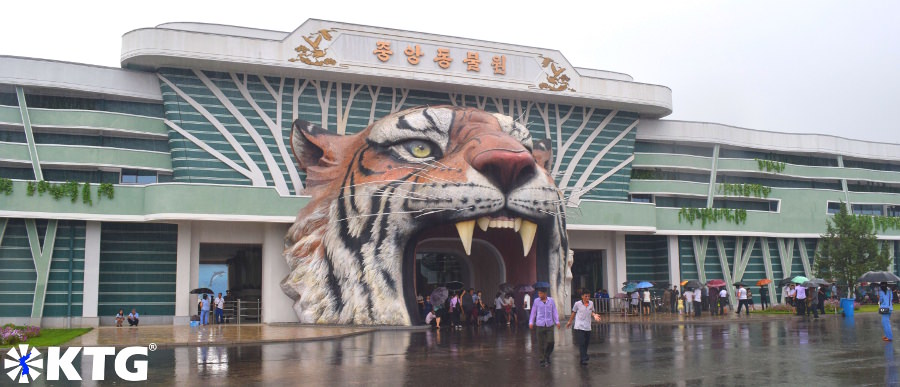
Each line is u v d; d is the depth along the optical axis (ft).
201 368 51.55
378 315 86.89
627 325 96.48
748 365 49.78
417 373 47.50
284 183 111.55
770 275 150.41
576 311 51.44
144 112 115.24
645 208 129.29
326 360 55.77
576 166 131.13
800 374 44.83
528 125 128.16
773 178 159.94
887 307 64.90
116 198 105.19
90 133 112.98
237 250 120.26
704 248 144.15
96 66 111.04
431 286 121.19
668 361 52.65
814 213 156.87
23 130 110.73
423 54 117.19
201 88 111.34
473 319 99.35
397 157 90.99
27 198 101.65
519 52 123.95
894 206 174.40
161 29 105.29
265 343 71.26
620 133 136.26
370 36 114.73
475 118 93.09
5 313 101.19
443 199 84.84
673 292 133.28
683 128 146.61
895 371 45.68
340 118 116.06
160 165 113.19
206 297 106.42
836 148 163.84
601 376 45.11
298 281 95.76
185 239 108.47
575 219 122.01
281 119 113.50
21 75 107.34
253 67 110.22
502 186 85.40
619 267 136.56
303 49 110.83
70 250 104.88
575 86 127.34
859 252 140.36
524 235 88.48
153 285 108.37
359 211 90.38
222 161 110.63
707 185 147.84
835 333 75.87
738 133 152.15
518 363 52.47
